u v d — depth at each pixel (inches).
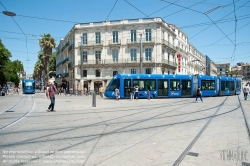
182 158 181.2
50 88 502.6
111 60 1526.8
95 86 1566.2
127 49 1498.5
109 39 1533.0
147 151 200.5
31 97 1105.4
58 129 297.7
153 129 297.6
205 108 547.8
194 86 1005.2
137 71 1487.5
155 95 920.9
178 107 576.4
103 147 213.6
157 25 1451.8
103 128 305.0
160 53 1441.9
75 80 1596.9
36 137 252.7
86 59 1585.9
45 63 1881.2
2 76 1813.5
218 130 288.0
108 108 564.7
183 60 2022.6
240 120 366.9
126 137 253.3
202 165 166.7
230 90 1166.3
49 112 482.0
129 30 1493.6
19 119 381.4
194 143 225.8
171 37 1668.3
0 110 515.8
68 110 520.4
